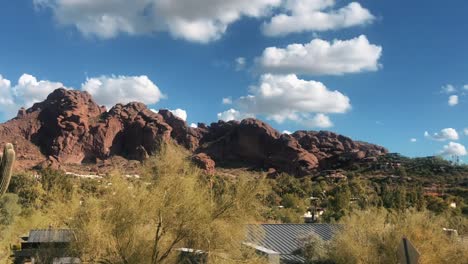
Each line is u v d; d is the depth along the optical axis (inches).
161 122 7598.4
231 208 427.8
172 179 421.1
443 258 558.3
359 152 5984.3
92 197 408.5
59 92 7815.0
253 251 448.8
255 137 7234.3
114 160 6934.1
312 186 3599.9
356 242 590.6
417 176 4382.4
